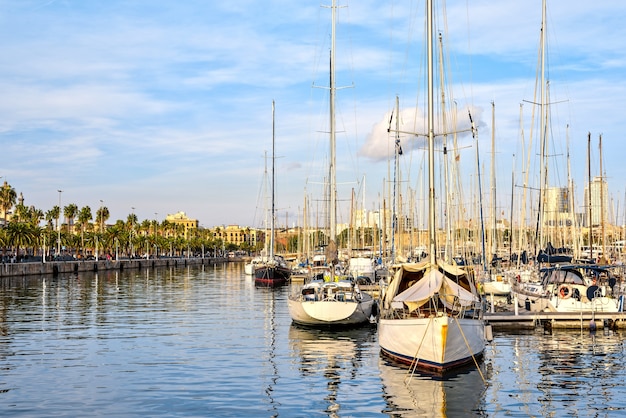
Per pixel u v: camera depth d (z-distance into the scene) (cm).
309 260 8912
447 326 2383
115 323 4206
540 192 5150
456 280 2912
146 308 5247
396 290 2883
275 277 8188
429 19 2792
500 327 3812
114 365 2734
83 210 17512
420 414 1986
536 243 5394
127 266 15300
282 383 2391
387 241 7756
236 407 2062
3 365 2730
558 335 3562
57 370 2628
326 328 3862
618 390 2278
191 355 2975
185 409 2038
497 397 2177
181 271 13950
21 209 15212
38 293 6912
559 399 2152
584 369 2636
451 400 2134
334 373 2558
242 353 3025
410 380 2405
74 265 12506
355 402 2117
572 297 3925
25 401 2127
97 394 2225
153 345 3272
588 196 6297
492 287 5328
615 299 3878
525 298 4481
